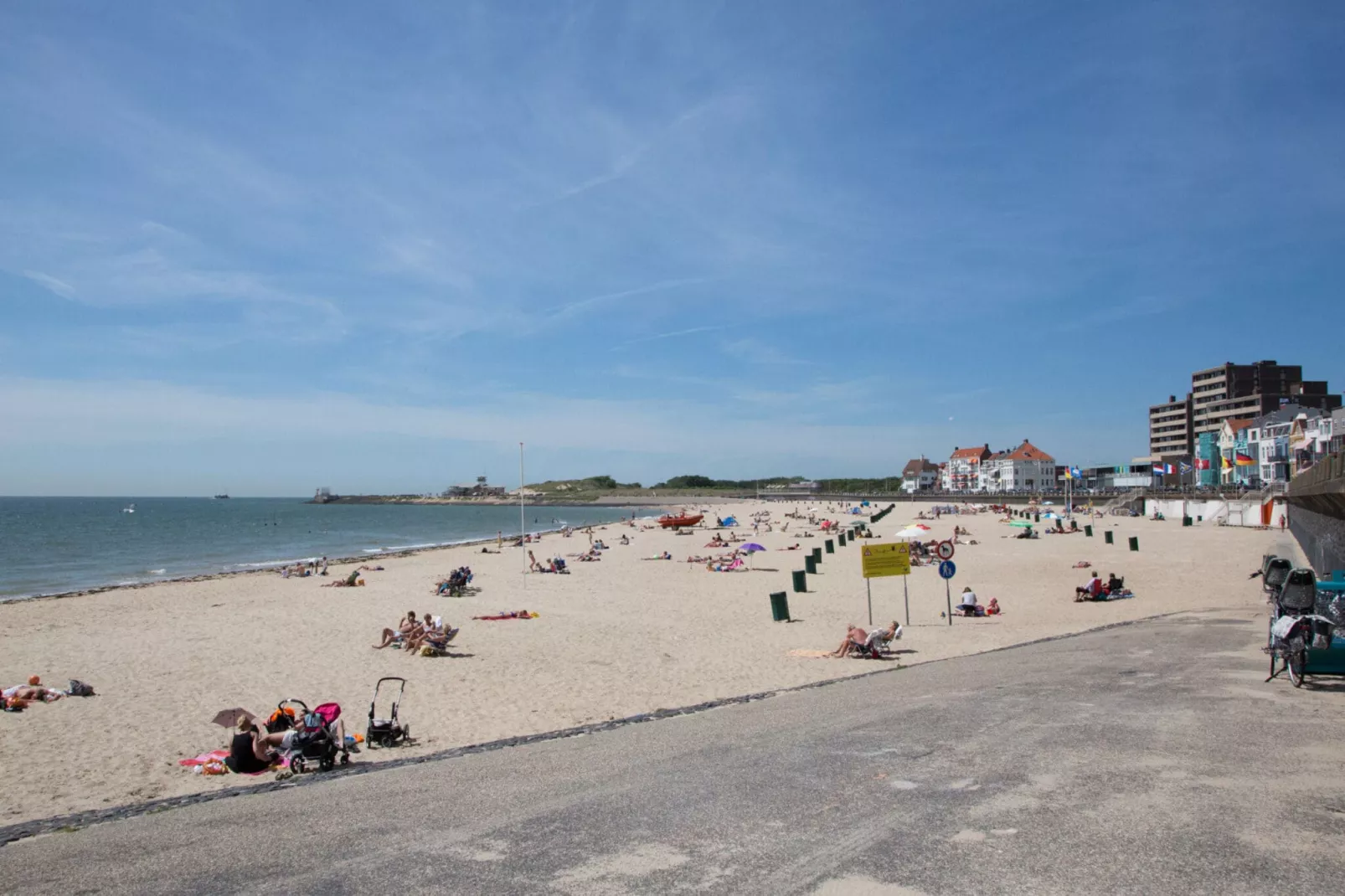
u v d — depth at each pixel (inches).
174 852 258.5
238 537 3597.4
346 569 1847.9
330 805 309.6
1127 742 327.3
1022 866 208.5
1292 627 432.8
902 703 452.8
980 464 6943.9
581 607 1124.5
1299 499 1247.5
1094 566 1513.3
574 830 254.4
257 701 613.9
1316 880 195.0
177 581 1646.2
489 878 217.9
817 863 216.7
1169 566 1480.1
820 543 2458.2
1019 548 1935.3
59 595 1401.3
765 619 992.2
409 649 806.5
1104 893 191.9
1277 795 257.3
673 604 1149.7
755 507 6574.8
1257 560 1549.0
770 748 355.6
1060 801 257.3
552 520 5748.0
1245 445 3919.8
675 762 341.7
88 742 506.9
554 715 537.3
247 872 233.3
